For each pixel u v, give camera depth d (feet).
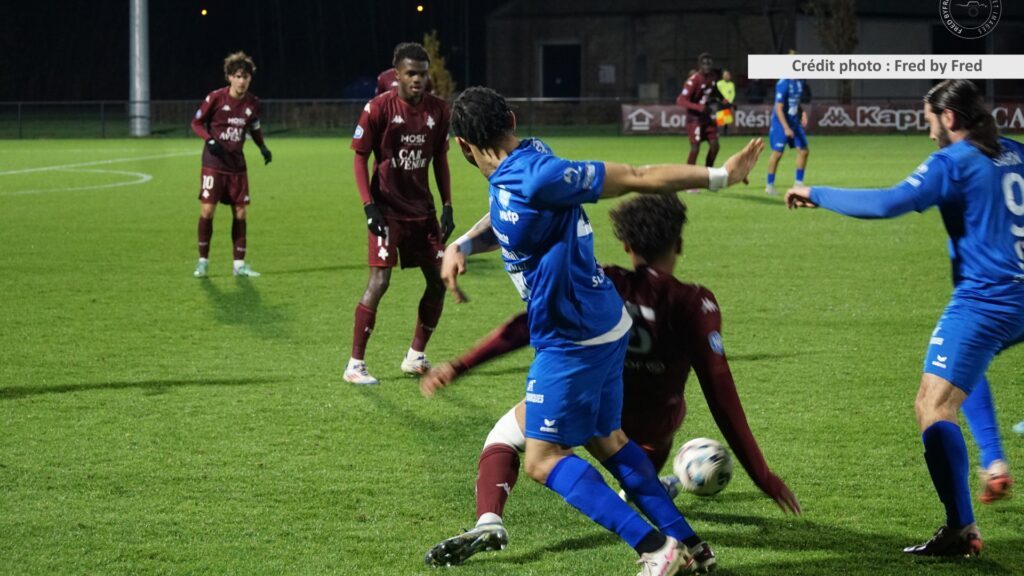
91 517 25.70
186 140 201.26
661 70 271.28
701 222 80.74
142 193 106.22
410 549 23.91
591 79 278.05
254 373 39.65
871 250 67.82
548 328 20.97
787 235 74.13
